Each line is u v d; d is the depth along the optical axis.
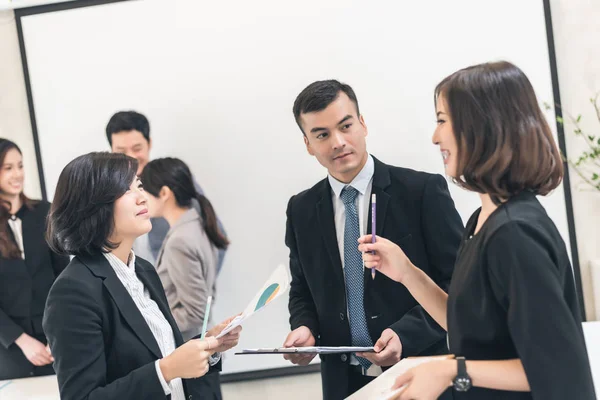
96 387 1.45
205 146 2.58
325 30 2.54
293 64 2.55
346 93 1.90
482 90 1.11
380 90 2.55
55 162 2.60
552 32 2.52
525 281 1.01
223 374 2.61
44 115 2.59
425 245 1.91
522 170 1.09
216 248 2.59
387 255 1.51
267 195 2.59
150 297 1.75
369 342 1.91
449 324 1.20
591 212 2.56
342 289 1.92
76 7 2.56
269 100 2.56
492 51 2.53
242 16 2.54
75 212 1.55
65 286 1.50
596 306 2.55
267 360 2.61
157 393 1.46
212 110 2.57
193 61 2.56
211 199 2.59
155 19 2.55
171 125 2.58
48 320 1.49
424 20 2.53
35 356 2.54
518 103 1.10
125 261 1.66
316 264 1.98
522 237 1.03
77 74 2.58
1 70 2.60
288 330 2.61
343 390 1.92
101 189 1.55
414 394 1.08
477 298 1.11
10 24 2.58
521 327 1.01
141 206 1.61
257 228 2.60
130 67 2.57
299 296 2.13
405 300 1.89
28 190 2.62
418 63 2.54
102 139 2.59
